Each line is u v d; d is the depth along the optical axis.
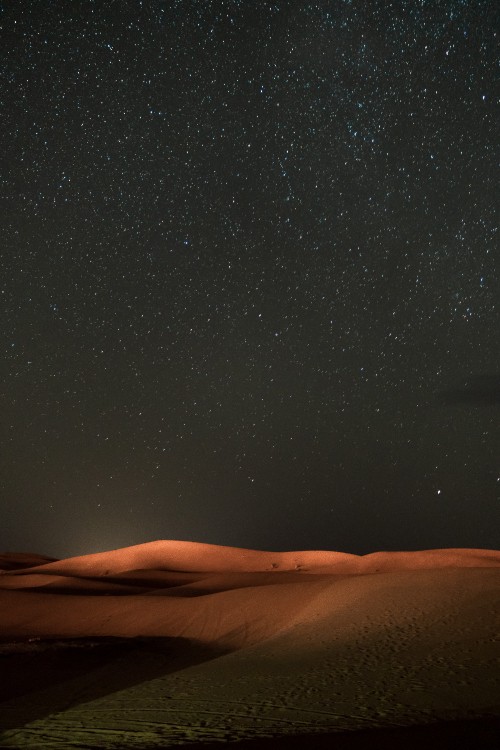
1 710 9.34
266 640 14.38
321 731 6.74
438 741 5.98
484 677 8.90
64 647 14.87
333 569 49.47
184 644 15.73
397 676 9.44
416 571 17.41
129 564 57.25
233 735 6.80
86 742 6.93
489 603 13.44
